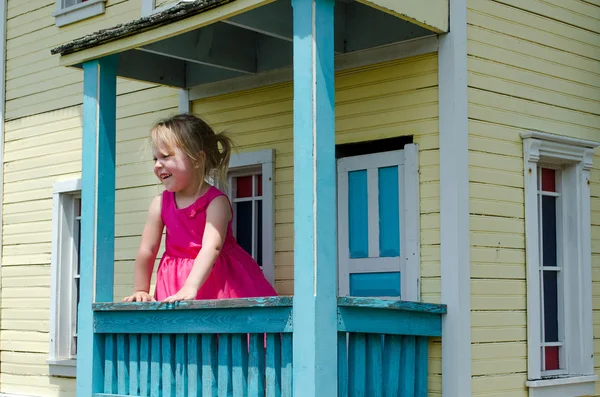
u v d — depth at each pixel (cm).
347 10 648
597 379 682
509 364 615
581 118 706
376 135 631
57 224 890
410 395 559
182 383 561
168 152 593
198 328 548
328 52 504
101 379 621
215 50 678
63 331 888
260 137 711
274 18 606
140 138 812
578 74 708
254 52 706
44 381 886
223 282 596
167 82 742
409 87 616
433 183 597
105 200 641
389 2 541
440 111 596
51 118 909
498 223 618
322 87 498
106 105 647
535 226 645
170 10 568
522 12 662
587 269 689
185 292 551
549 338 679
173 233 605
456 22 596
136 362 595
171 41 651
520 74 654
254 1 518
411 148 609
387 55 627
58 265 888
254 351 519
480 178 607
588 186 698
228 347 536
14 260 933
